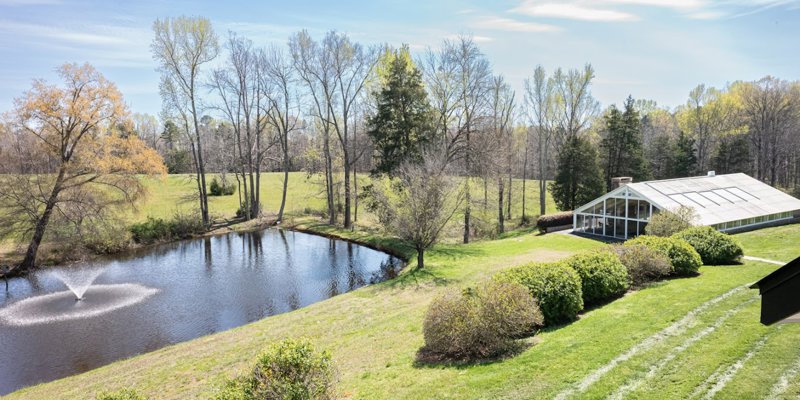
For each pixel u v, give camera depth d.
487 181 28.39
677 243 12.61
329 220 35.66
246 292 18.42
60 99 23.30
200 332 14.24
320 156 41.16
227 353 11.18
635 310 9.45
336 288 18.91
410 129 28.53
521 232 30.56
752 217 21.31
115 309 16.48
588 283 10.20
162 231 30.14
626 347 7.47
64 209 23.88
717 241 13.99
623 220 22.47
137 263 23.89
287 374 6.21
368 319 12.87
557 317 9.31
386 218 21.70
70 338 13.86
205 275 21.19
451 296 8.78
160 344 13.34
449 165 25.17
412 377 7.65
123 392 6.52
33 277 21.31
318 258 24.62
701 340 7.46
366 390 7.40
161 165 27.34
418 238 19.20
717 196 22.72
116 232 26.30
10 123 22.59
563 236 24.30
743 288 10.36
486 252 21.89
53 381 10.84
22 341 13.66
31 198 23.19
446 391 6.80
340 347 10.53
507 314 7.95
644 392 6.04
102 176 24.97
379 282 19.39
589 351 7.48
